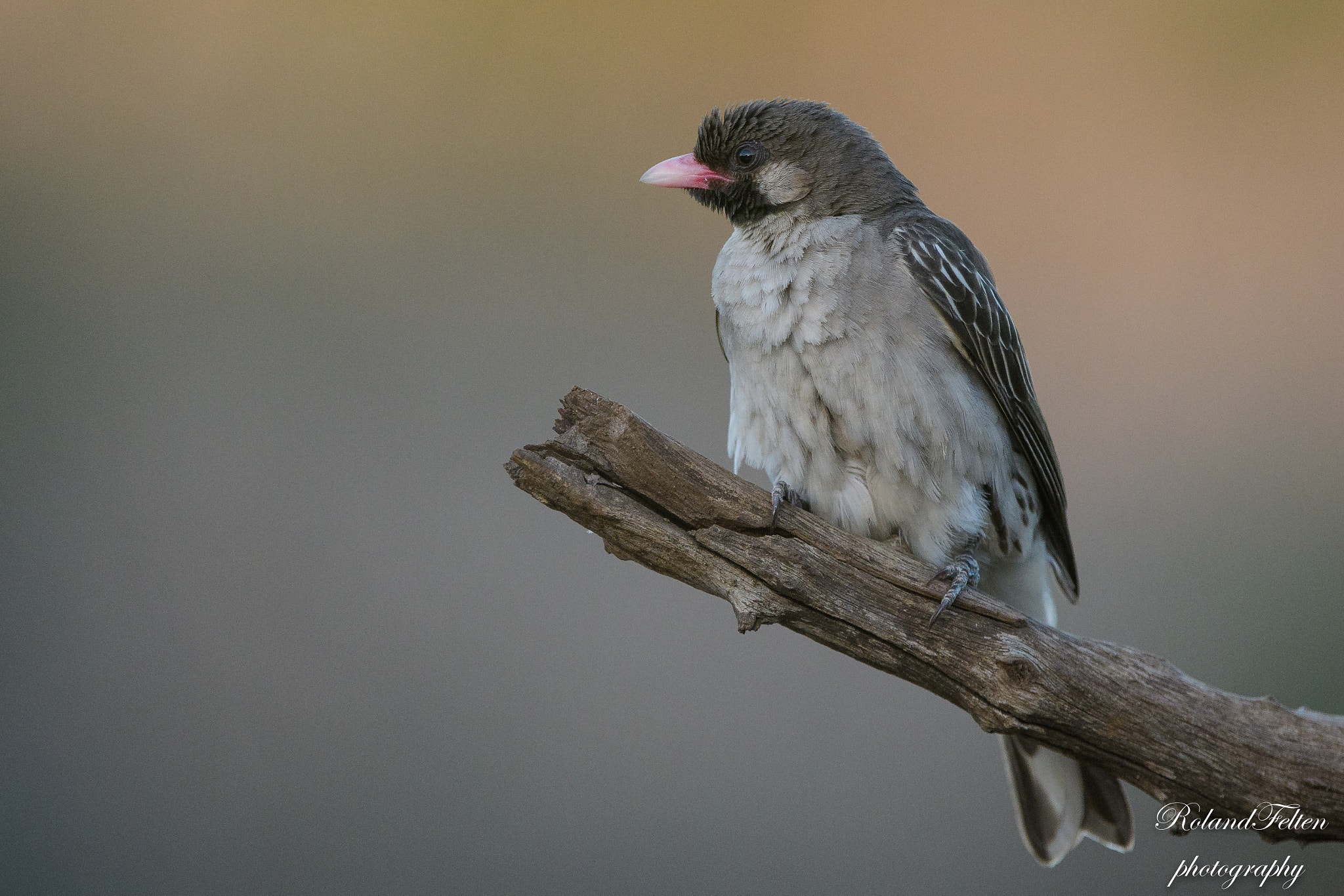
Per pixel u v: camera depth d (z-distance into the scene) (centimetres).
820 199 772
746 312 727
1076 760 643
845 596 631
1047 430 789
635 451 620
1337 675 1006
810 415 718
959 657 620
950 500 712
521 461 628
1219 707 599
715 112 809
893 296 705
